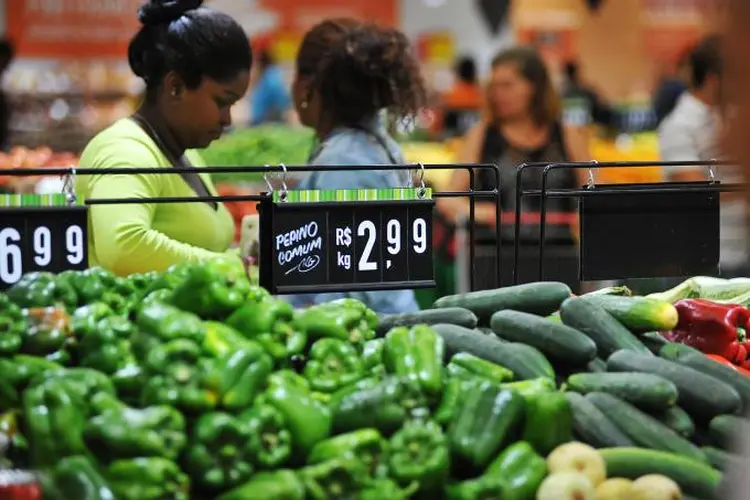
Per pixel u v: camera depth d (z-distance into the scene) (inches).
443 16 718.5
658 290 195.8
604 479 104.3
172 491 91.4
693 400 112.0
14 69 538.3
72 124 407.2
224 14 161.9
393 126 186.9
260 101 541.0
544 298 126.3
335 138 176.1
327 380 108.1
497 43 716.0
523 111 271.7
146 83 163.8
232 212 245.0
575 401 110.3
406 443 98.0
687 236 141.7
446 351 118.3
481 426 103.2
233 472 93.0
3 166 259.1
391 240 128.8
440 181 352.5
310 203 125.8
